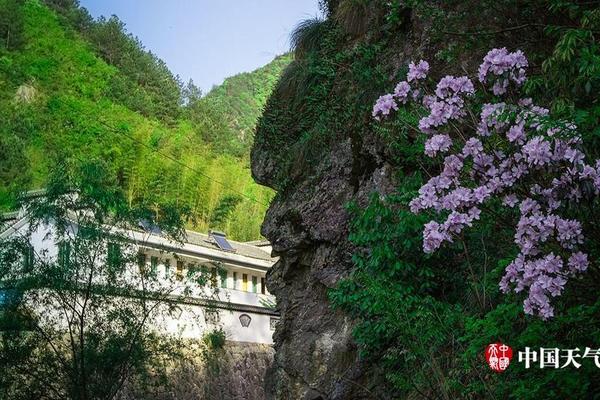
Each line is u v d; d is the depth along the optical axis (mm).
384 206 8844
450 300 8742
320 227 11016
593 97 6031
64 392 14891
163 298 15461
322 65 11914
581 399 5570
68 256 14625
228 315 23344
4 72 59719
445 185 5520
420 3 9828
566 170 5121
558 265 4949
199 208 41938
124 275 14938
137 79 68875
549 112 6055
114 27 74750
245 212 44406
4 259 14250
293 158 11859
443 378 6844
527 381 5926
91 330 14438
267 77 84250
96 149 48062
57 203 14805
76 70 64438
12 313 14086
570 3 7238
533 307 5059
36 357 14359
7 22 65125
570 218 5215
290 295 11555
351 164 10984
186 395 20000
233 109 78812
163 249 16203
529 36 8906
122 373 14555
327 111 11602
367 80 10953
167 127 62250
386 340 9289
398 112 6945
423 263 8836
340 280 10023
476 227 6438
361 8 11625
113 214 15656
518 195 5434
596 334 5473
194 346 21141
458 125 5977
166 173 41812
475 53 9711
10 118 51719
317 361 10492
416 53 10453
